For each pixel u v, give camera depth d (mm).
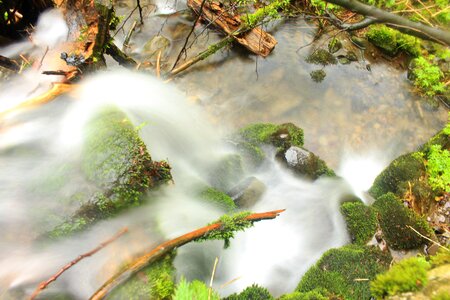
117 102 2316
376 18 1417
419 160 2494
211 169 2338
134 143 1824
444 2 3053
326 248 2107
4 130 2051
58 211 1752
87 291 1670
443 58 3201
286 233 2188
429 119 2941
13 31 2836
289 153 2443
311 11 3574
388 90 3104
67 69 2324
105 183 1765
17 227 1733
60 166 1881
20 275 1680
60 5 2492
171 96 2885
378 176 2500
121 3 3705
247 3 3600
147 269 1663
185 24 3539
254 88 3102
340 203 2273
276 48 3365
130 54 3252
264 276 2023
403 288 1384
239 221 1806
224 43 3160
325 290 1823
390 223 2133
